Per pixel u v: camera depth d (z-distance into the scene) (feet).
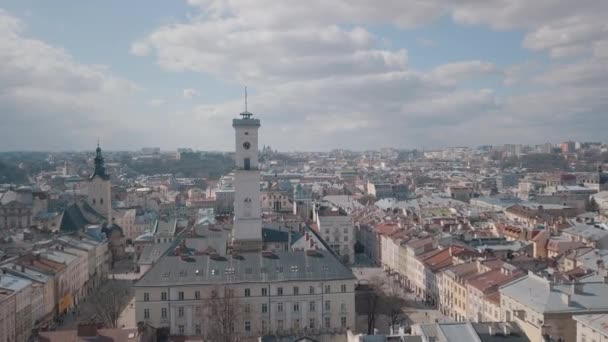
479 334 421.59
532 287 547.90
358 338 426.92
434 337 422.00
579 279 587.27
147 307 650.02
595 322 439.63
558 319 485.56
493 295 611.47
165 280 655.35
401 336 428.15
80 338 428.97
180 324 650.43
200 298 652.89
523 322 479.82
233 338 615.98
